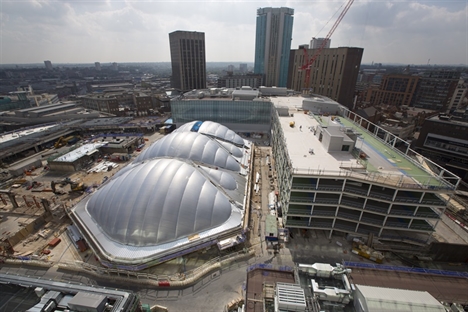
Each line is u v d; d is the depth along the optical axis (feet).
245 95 362.33
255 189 209.36
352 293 74.43
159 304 114.01
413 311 64.95
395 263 137.28
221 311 110.83
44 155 294.46
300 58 509.76
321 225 148.66
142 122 421.59
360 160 150.30
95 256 136.46
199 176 166.30
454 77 546.26
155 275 126.82
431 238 153.28
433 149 314.35
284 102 340.59
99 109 514.68
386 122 400.47
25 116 418.31
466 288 81.82
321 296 73.10
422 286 81.66
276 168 227.20
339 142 161.27
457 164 292.20
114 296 78.38
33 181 227.61
